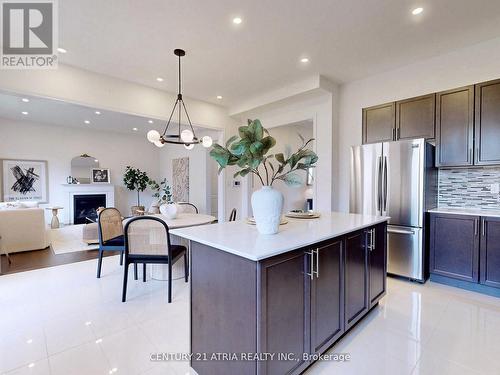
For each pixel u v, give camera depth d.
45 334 2.06
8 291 2.87
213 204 7.49
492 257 2.71
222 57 3.41
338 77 4.04
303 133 6.93
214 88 4.48
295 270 1.51
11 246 4.35
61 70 3.52
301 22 2.68
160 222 2.61
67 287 2.99
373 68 3.74
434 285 3.03
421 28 2.78
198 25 2.73
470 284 2.87
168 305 2.56
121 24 2.70
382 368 1.70
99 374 1.64
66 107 5.54
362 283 2.16
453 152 3.09
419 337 2.03
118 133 8.41
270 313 1.35
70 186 7.46
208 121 5.22
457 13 2.53
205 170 7.32
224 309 1.47
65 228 6.51
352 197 3.61
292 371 1.49
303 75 3.96
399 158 3.18
